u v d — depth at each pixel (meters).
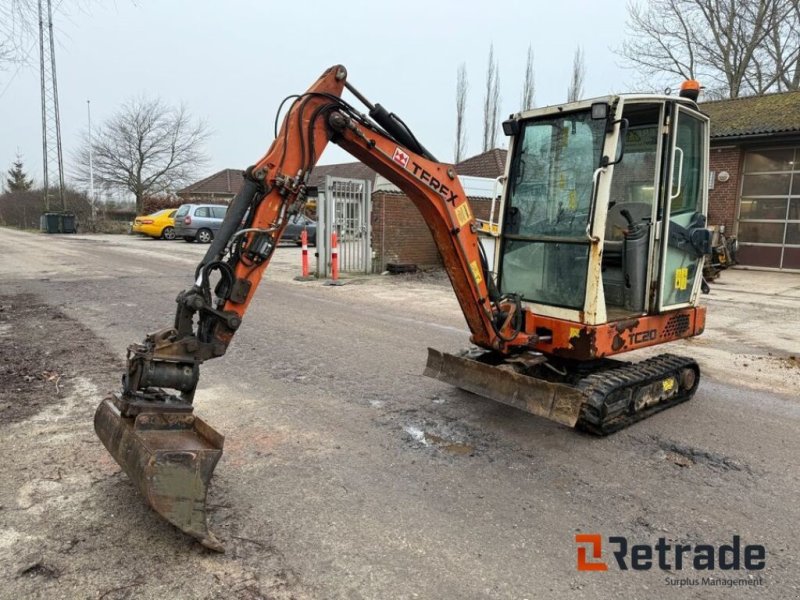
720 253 13.38
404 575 2.85
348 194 14.21
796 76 23.31
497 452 4.33
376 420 4.89
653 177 5.17
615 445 4.49
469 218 4.59
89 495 3.50
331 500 3.56
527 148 5.10
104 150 38.94
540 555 3.06
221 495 3.59
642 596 2.75
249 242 3.61
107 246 21.55
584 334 4.57
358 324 8.61
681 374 5.33
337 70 3.86
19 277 12.70
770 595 2.78
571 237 4.72
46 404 4.98
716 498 3.70
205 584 2.73
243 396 5.38
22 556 2.90
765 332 8.49
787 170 15.06
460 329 8.38
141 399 3.33
